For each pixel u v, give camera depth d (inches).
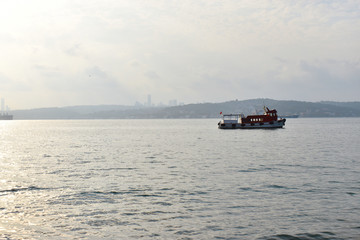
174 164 2129.7
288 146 3388.3
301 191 1309.1
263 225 936.9
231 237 860.0
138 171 1846.7
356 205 1109.1
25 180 1587.1
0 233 885.2
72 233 888.9
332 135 5221.5
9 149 3398.1
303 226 925.8
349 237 852.6
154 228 920.9
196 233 885.8
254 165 2044.8
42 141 4675.2
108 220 986.1
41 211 1071.6
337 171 1785.2
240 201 1171.3
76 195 1274.6
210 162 2210.9
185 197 1233.4
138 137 5393.7
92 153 2893.7
